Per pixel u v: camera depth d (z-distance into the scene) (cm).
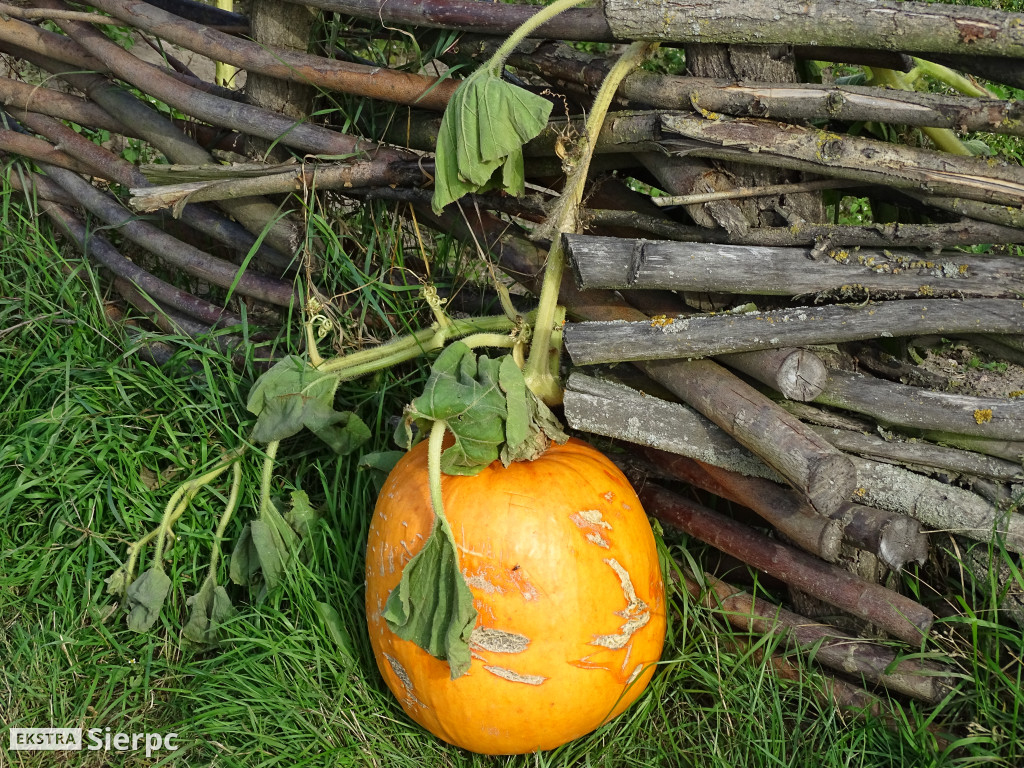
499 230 152
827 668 137
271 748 138
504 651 125
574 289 143
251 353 159
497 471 130
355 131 160
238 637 144
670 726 138
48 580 151
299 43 158
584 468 132
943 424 124
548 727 129
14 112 179
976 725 125
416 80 147
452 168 132
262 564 145
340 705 139
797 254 125
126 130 175
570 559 125
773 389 129
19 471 158
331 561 150
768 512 132
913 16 115
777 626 138
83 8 182
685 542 146
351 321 158
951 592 134
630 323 130
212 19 165
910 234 121
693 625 142
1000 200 118
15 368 167
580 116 139
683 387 131
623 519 130
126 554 153
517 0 214
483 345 140
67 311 170
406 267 165
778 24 121
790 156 123
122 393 159
